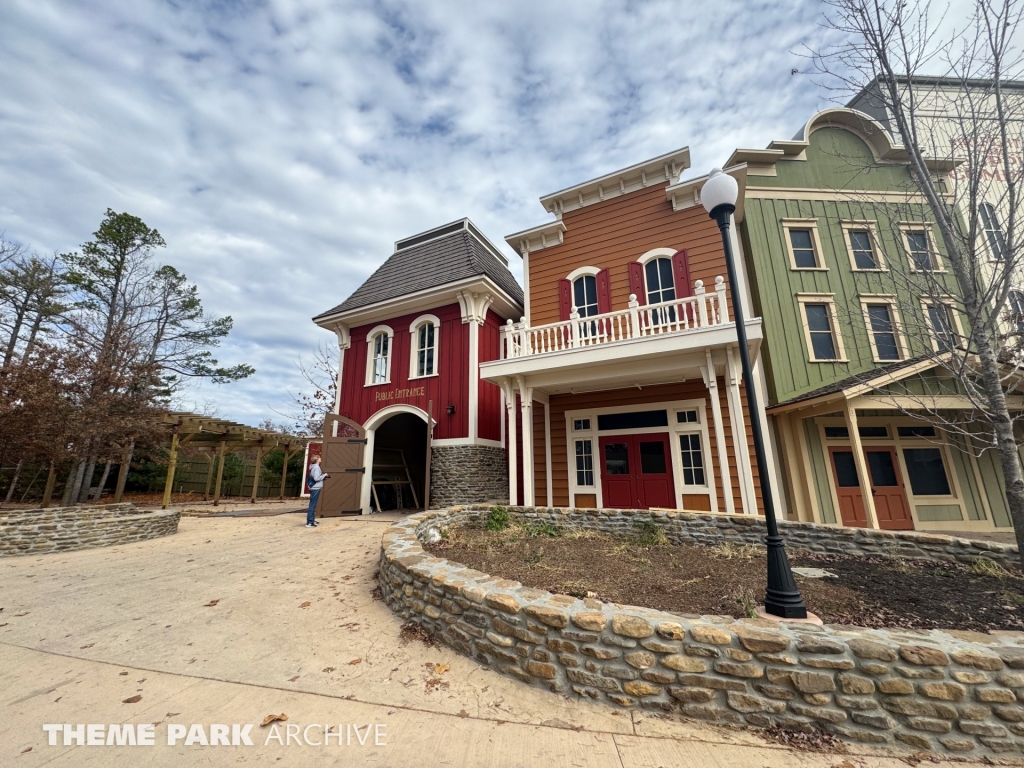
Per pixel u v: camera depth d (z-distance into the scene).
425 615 3.83
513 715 2.64
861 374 9.08
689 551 5.84
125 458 12.12
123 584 5.14
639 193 10.84
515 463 8.82
